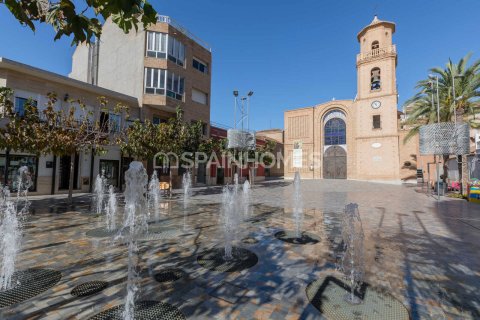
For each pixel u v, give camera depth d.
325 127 33.62
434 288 3.43
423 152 13.72
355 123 30.88
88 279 3.53
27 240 5.26
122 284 3.41
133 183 4.66
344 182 27.17
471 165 16.88
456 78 15.91
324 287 3.42
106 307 2.85
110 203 10.02
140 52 18.22
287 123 36.41
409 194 16.17
